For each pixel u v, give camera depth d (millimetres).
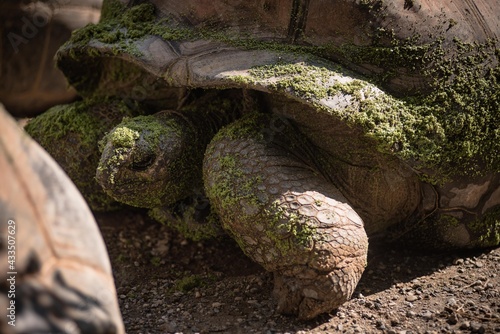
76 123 3959
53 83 5449
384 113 3041
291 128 3305
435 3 3285
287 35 3271
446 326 2885
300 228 2859
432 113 3121
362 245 2969
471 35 3258
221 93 3682
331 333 2871
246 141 3186
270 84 3018
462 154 3186
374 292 3271
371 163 3268
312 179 3090
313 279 2871
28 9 5188
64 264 1771
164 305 3238
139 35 3576
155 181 3350
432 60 3178
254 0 3352
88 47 3705
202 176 3479
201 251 3887
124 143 3250
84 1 5430
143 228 4188
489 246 3705
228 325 2971
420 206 3451
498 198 3529
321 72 3098
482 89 3203
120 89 4082
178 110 3660
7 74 5258
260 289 3301
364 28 3188
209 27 3424
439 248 3666
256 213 2939
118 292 3416
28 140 1883
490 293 3174
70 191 1908
